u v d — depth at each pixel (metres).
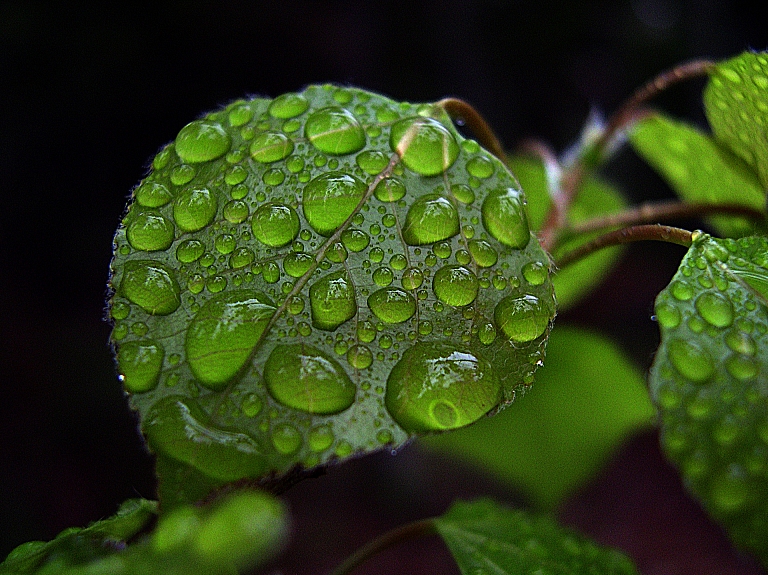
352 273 0.16
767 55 0.17
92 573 0.14
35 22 0.97
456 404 0.15
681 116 1.37
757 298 0.16
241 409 0.15
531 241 0.16
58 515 0.80
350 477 0.99
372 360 0.15
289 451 0.15
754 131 0.18
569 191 0.22
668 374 0.15
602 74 1.53
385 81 1.31
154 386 0.15
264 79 1.17
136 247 0.16
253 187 0.16
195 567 0.14
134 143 1.09
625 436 0.26
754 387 0.15
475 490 0.97
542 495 0.27
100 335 1.00
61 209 1.06
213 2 1.08
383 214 0.16
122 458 0.88
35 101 1.00
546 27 1.47
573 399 0.25
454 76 1.38
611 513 0.95
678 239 0.17
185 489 0.15
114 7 1.03
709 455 0.15
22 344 0.96
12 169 1.02
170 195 0.16
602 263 0.26
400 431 0.15
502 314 0.16
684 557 0.86
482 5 1.44
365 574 0.86
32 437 0.86
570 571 0.18
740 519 0.15
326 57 1.21
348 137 0.16
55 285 1.05
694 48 1.49
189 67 1.10
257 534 0.14
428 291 0.16
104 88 1.04
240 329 0.15
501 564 0.18
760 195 0.19
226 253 0.16
